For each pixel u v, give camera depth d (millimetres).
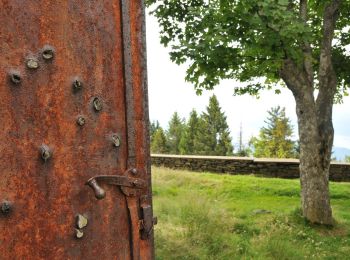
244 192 12570
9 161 1205
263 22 7074
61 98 1324
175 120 75875
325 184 8742
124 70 1518
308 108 8820
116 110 1490
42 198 1268
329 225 8586
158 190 11984
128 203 1508
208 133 62656
